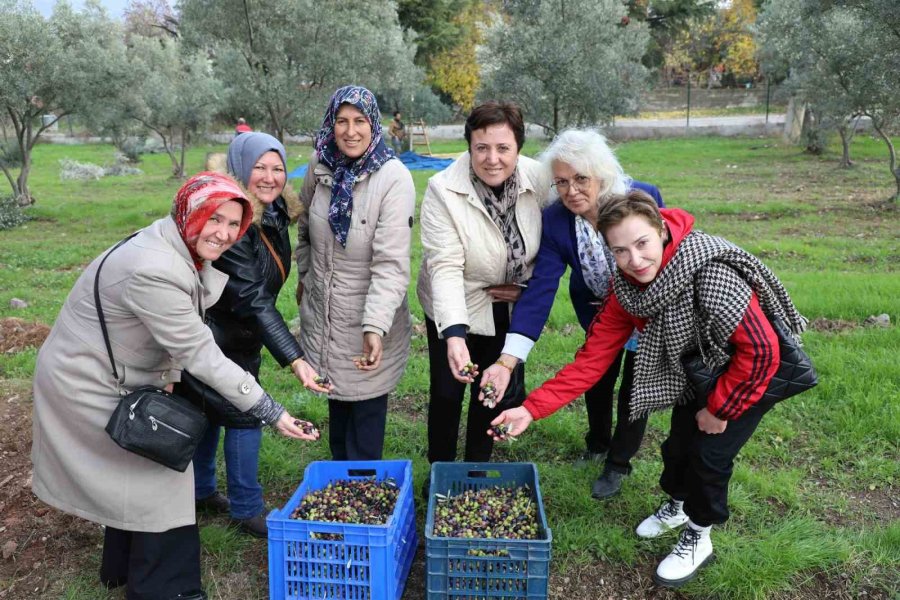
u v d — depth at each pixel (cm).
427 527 265
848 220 1170
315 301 340
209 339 255
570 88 1511
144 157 2836
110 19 1655
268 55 1462
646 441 426
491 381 307
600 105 1530
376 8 1566
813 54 1471
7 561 325
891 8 1211
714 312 250
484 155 296
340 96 310
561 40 1485
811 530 327
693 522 299
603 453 399
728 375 260
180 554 275
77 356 251
